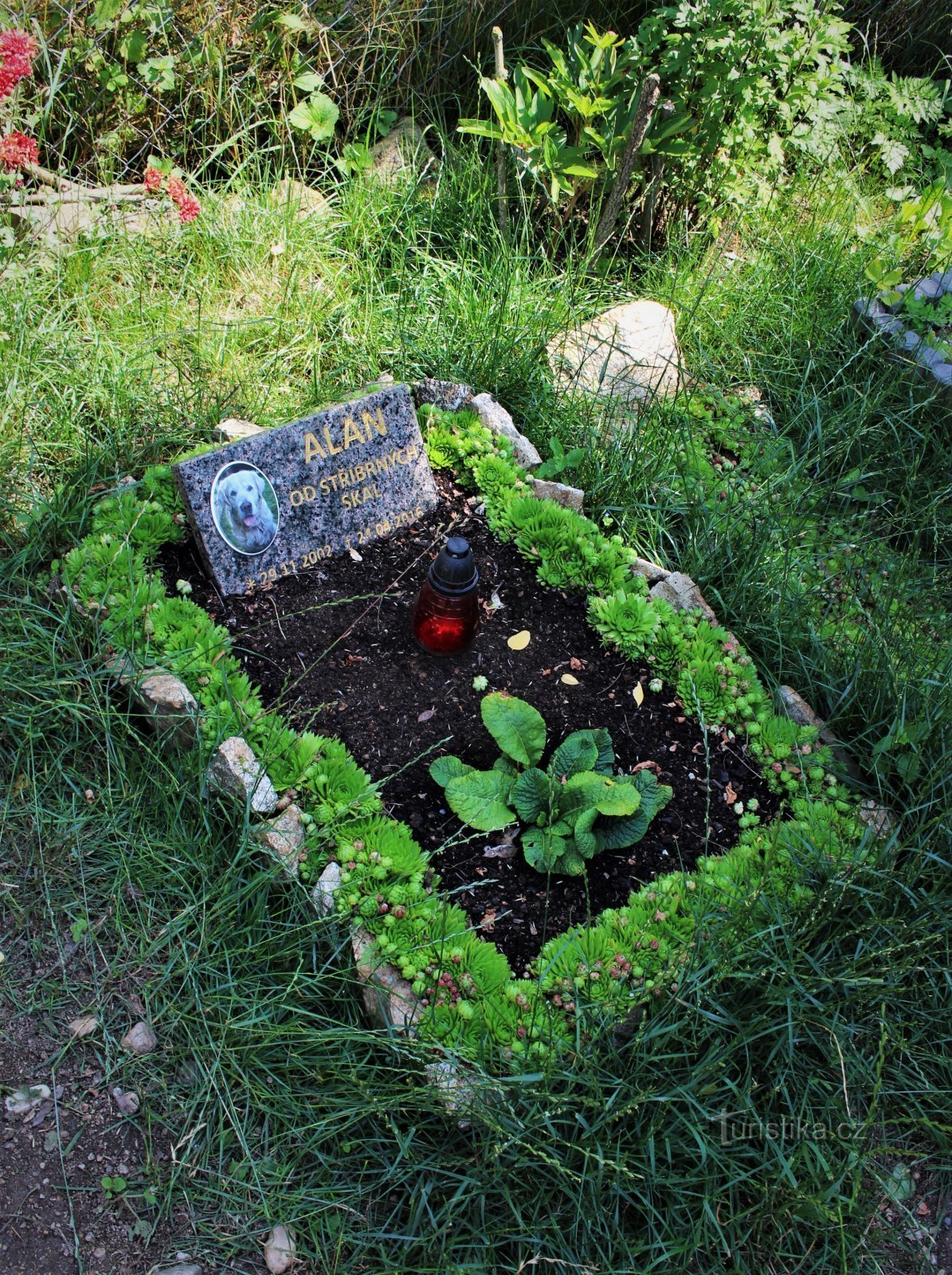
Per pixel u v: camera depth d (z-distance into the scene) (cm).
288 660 294
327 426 304
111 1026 240
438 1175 226
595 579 319
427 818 271
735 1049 239
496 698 279
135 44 394
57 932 251
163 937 248
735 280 426
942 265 431
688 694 298
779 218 455
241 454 294
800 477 379
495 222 413
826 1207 218
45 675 278
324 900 248
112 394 342
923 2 516
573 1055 231
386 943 240
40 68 391
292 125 423
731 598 327
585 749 275
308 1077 235
